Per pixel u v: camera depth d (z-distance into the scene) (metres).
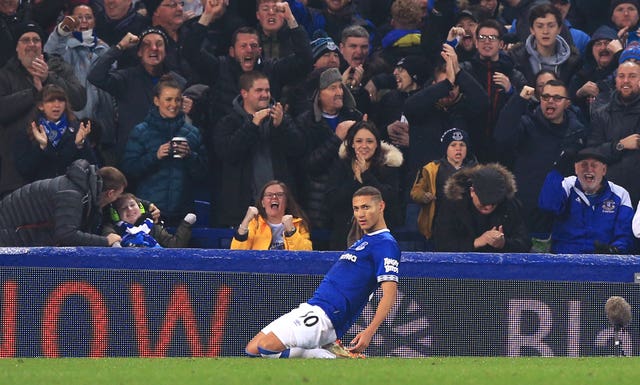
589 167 40.34
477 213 38.50
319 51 44.66
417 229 43.09
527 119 43.12
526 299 35.25
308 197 42.03
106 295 34.78
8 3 44.00
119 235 38.16
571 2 53.00
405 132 43.47
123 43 42.69
